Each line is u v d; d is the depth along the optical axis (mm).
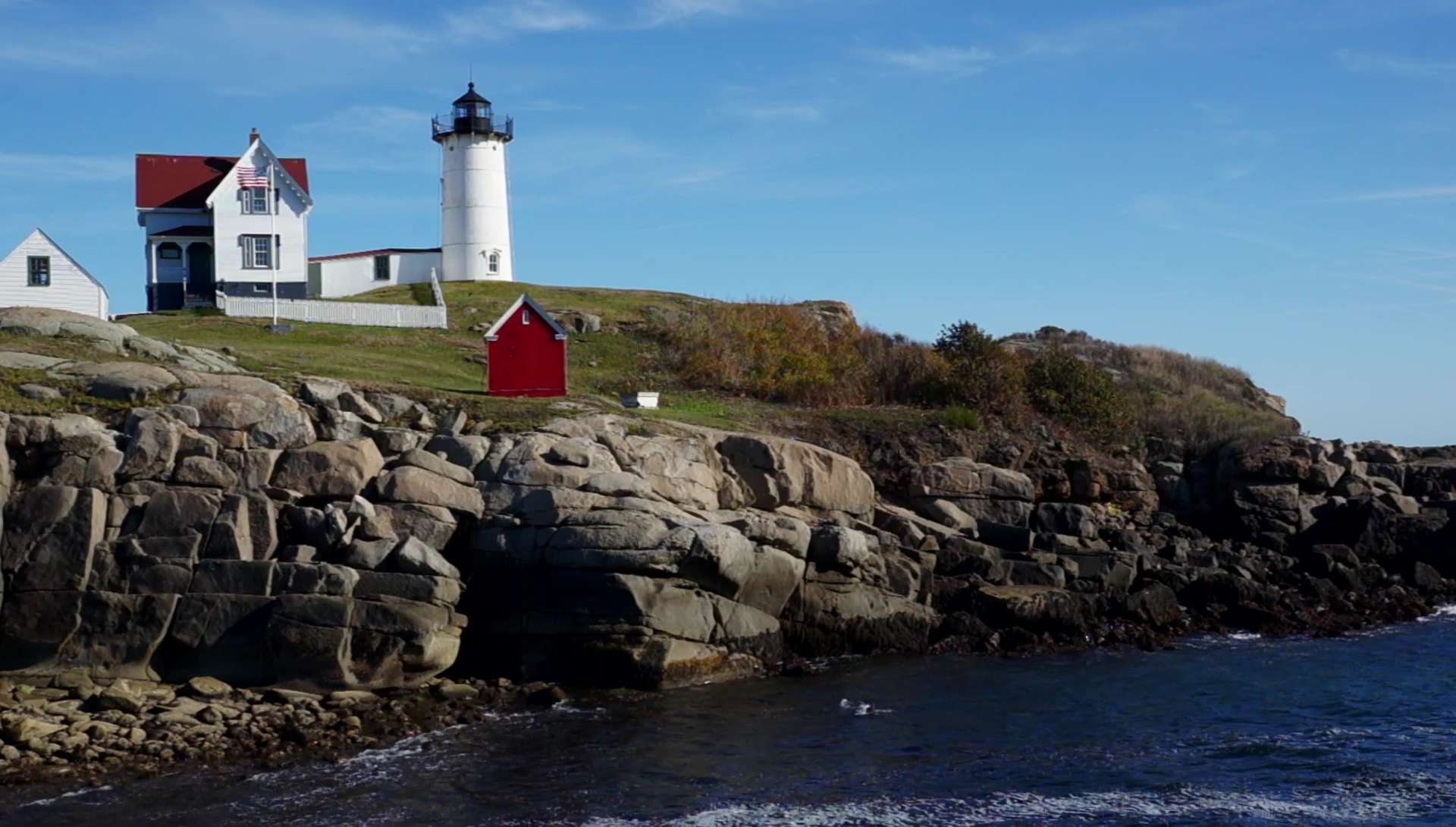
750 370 45969
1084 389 43688
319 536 27078
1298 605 34031
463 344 48594
